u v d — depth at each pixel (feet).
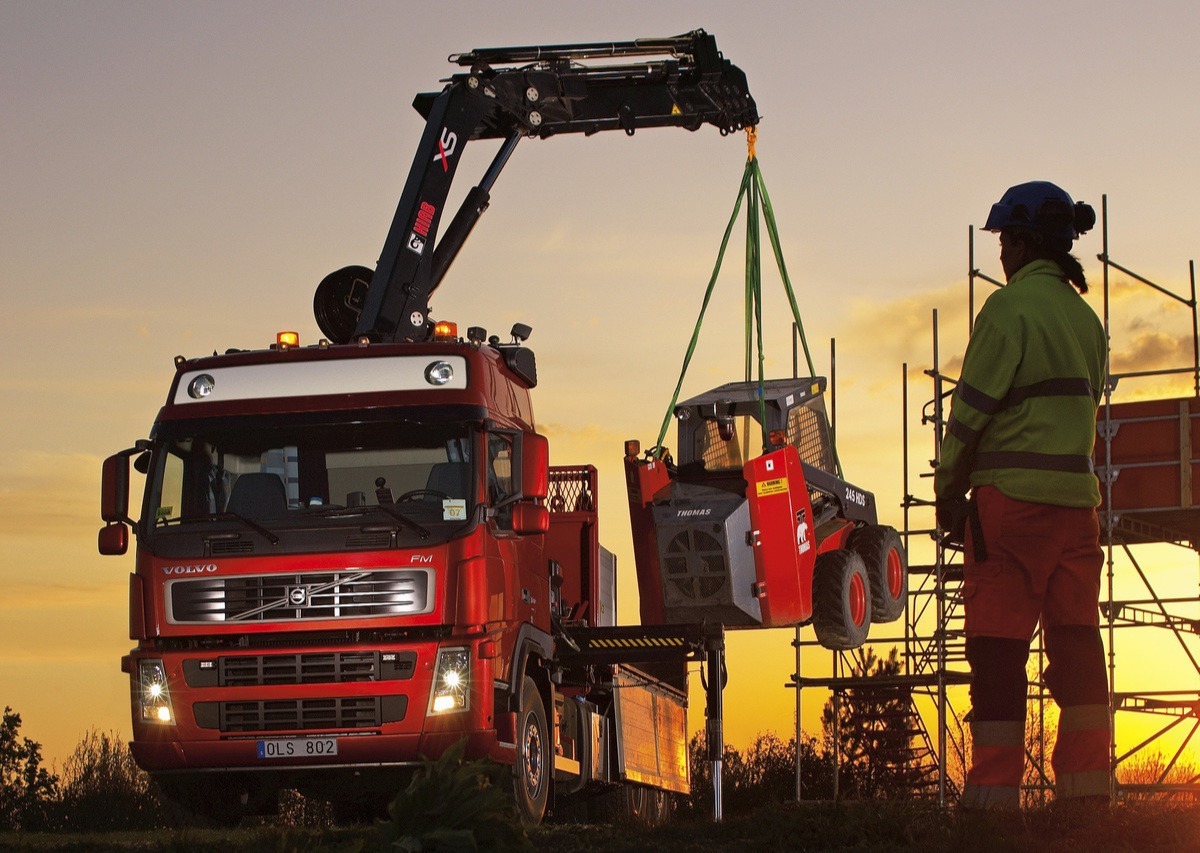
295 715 35.14
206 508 36.32
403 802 18.65
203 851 21.94
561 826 30.09
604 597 48.65
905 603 56.65
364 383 36.96
